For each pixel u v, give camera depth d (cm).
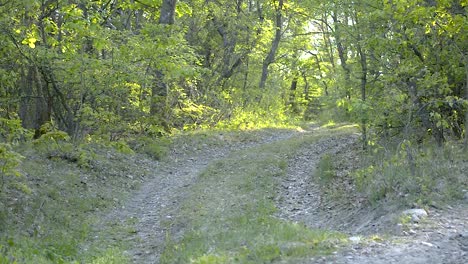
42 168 1266
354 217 977
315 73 4412
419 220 825
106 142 1548
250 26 2978
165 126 2069
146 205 1251
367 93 1542
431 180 992
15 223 954
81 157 1384
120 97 1716
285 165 1562
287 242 745
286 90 4388
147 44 1502
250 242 776
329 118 3569
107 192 1284
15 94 1655
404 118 1266
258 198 1184
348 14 1623
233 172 1474
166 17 2009
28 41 1345
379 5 1441
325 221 1020
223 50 3002
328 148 1908
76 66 1438
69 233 988
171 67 1527
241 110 2823
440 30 1250
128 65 1540
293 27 3675
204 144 2033
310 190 1287
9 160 945
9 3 1334
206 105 2555
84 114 1484
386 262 639
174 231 1008
